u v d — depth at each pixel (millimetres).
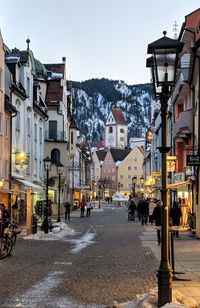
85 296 12352
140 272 16609
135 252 23141
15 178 44281
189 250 23422
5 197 40812
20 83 48062
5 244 20547
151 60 11305
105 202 139125
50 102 71000
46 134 70625
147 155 107812
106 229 40250
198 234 29922
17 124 47000
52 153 70688
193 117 38281
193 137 37594
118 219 57812
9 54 50312
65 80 75125
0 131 40000
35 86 56156
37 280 14727
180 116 40531
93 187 131750
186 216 23656
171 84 10625
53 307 11055
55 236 30703
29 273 16109
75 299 11969
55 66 75125
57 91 72000
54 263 18797
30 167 52312
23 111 48844
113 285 13992
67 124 77000
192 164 28188
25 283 14164
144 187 105000
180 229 15641
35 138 55625
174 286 13648
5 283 14109
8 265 18031
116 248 25047
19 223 35250
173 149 51000
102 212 80500
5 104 41406
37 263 18734
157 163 79312
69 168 77750
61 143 70750
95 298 12109
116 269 17312
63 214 69562
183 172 43062
